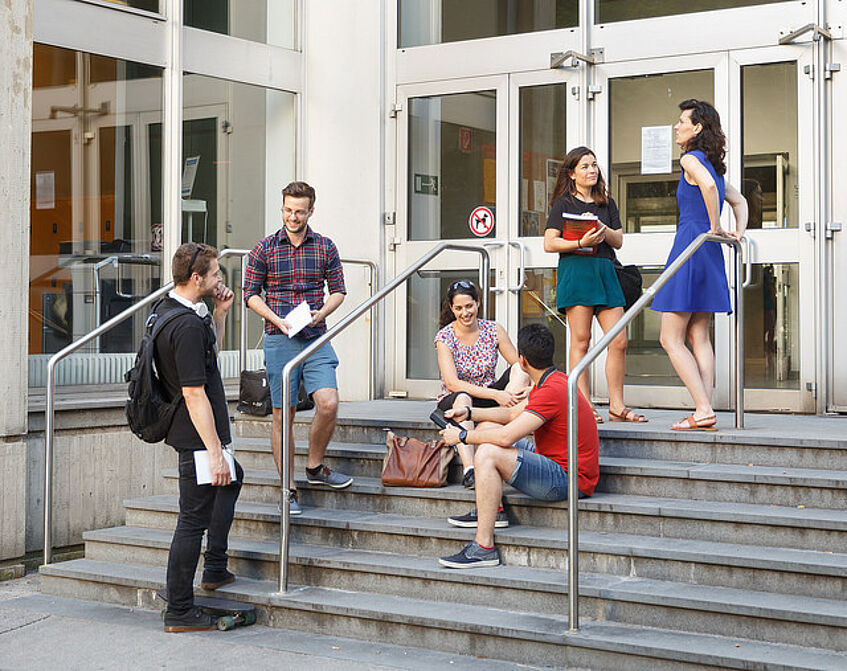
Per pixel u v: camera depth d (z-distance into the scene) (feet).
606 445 17.83
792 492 15.49
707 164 17.67
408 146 26.71
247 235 26.45
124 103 23.50
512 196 25.27
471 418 16.74
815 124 21.89
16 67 20.08
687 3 23.35
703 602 13.65
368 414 21.35
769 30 22.39
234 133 26.08
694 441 17.03
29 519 20.30
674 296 17.49
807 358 21.94
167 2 24.36
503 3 25.50
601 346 14.56
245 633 15.78
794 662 12.48
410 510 17.61
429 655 14.56
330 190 26.89
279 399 18.52
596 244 18.62
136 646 15.25
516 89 25.22
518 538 15.70
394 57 26.84
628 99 23.97
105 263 23.02
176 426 15.94
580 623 14.33
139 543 18.54
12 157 19.92
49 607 17.46
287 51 27.07
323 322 18.62
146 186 23.98
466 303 17.90
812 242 21.93
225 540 16.69
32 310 21.49
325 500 18.45
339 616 15.49
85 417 21.22
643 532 15.69
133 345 23.58
